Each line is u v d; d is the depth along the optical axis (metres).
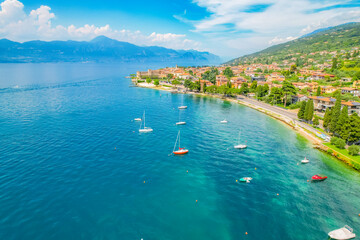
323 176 74.81
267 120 146.75
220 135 116.19
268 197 65.06
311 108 131.50
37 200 60.53
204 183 71.62
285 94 185.75
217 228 53.03
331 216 58.00
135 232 50.88
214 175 76.56
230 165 83.75
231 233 51.66
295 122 137.75
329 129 114.31
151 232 51.06
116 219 54.75
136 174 75.88
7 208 57.03
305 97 181.50
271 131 123.94
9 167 76.88
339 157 89.75
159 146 100.25
